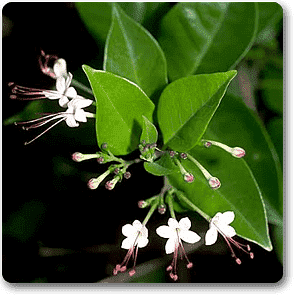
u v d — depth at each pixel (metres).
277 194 0.33
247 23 0.33
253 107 0.35
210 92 0.29
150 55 0.32
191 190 0.31
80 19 0.36
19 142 0.35
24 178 0.35
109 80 0.29
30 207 0.36
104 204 0.35
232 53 0.33
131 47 0.32
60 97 0.30
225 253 0.35
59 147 0.35
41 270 0.36
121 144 0.31
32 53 0.36
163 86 0.32
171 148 0.31
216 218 0.30
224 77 0.29
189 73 0.33
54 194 0.35
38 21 0.36
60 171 0.35
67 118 0.30
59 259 0.36
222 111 0.33
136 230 0.30
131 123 0.30
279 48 0.35
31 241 0.36
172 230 0.30
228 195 0.31
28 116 0.34
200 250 0.35
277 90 0.35
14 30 0.36
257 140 0.33
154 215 0.34
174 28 0.34
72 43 0.36
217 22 0.34
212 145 0.32
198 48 0.34
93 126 0.34
